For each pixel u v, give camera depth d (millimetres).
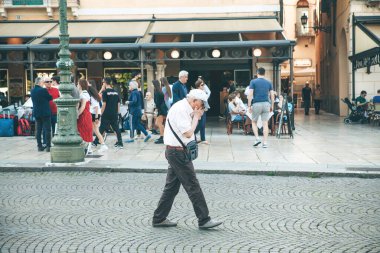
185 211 7941
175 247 6160
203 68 26125
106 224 7207
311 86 44906
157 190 9555
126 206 8281
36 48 20203
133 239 6496
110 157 13320
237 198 8883
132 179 10695
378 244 6250
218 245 6234
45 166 11766
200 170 11375
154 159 12961
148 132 17578
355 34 26234
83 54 20703
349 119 25391
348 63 27312
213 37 24203
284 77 44656
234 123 21703
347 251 5980
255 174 11242
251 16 24266
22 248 6125
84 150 13008
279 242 6348
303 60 45281
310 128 22266
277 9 24344
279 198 8883
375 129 21516
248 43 20094
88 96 13500
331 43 34281
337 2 31422
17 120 19125
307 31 44750
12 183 10289
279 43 20078
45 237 6578
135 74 17016
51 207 8203
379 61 22031
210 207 8203
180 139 6859
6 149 15156
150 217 7602
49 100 14562
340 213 7820
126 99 25109
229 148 15102
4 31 22516
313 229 6934
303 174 11094
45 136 14664
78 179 10711
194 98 6770
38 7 24266
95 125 14539
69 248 6129
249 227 7051
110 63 25109
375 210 8000
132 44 20328
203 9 24422
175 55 20641
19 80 25172
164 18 24281
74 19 24453
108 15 24531
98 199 8789
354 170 11227
